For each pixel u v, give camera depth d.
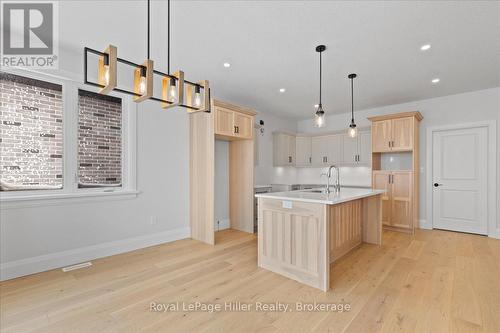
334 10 2.13
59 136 2.91
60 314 1.91
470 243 3.73
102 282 2.44
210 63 3.21
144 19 2.31
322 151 5.91
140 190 3.51
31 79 2.72
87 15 2.27
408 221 4.35
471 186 4.29
